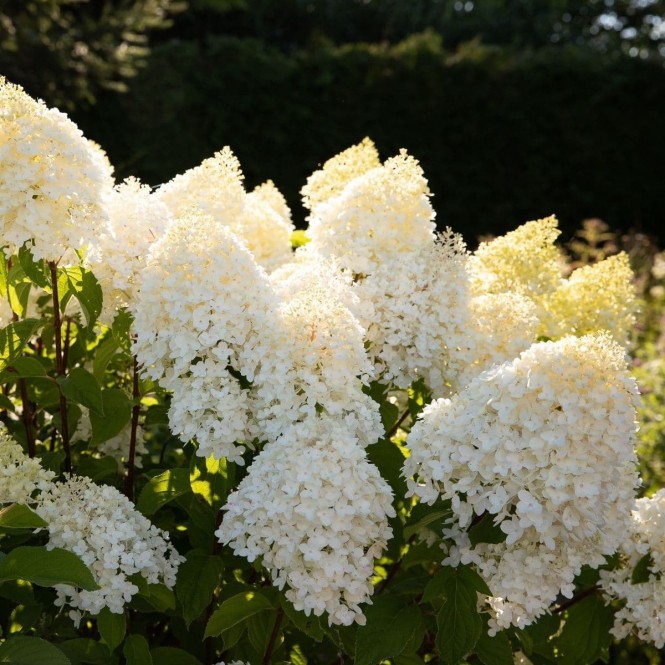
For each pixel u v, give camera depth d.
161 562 2.24
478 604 2.27
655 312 8.74
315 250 2.88
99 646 2.28
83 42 11.00
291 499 1.98
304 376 2.15
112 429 2.54
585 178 13.37
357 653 2.15
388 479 2.50
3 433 2.33
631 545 2.44
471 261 3.07
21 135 2.16
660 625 2.42
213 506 2.38
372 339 2.55
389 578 2.65
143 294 2.19
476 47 13.59
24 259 2.30
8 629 2.46
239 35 20.52
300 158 12.78
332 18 22.30
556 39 24.52
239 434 2.18
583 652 2.59
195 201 2.89
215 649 2.62
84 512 2.14
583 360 2.01
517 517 2.05
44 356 3.16
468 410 2.11
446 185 13.18
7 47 10.31
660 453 5.28
